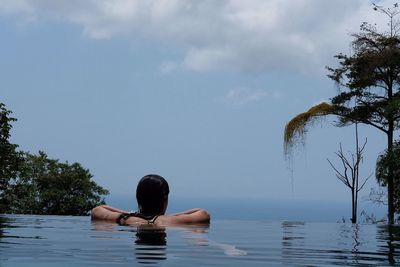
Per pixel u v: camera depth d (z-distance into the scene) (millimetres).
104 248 3953
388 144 27047
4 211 36281
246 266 3252
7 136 29688
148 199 6242
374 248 4676
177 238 4738
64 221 7777
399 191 25172
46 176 44125
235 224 8469
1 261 3271
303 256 3896
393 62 26188
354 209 25922
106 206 6812
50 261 3279
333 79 27641
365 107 27297
